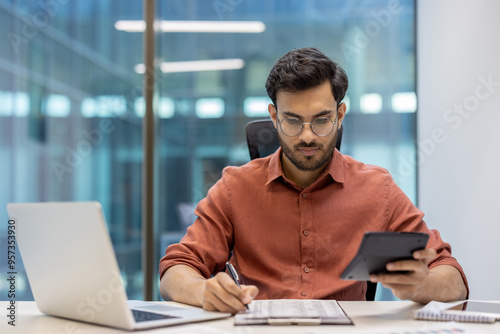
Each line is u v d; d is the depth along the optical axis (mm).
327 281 1372
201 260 1384
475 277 2293
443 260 1283
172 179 3486
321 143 1330
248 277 1413
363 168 1518
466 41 2393
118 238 3467
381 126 3359
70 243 926
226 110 3545
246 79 3547
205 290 1058
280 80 1327
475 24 2301
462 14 2441
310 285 1367
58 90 3559
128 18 3543
